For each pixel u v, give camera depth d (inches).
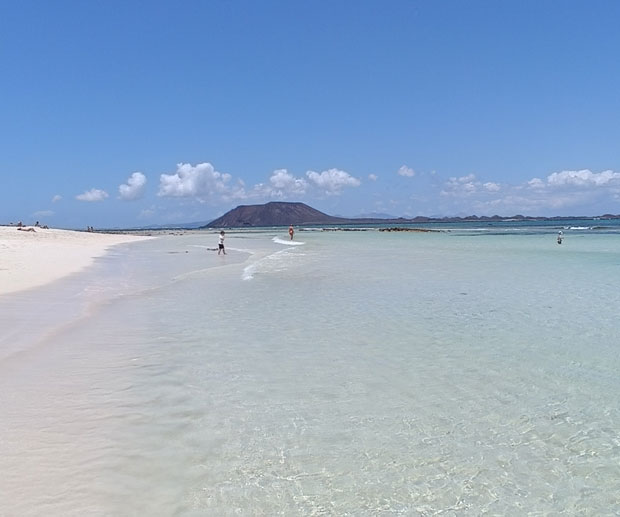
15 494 171.9
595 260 1127.6
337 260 1185.4
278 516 166.2
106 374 306.5
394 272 902.4
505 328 442.0
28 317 459.2
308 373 315.0
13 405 251.4
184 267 1015.6
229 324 458.6
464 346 380.5
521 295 624.7
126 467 194.4
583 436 226.4
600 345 380.5
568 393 279.9
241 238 3053.6
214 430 230.2
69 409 249.1
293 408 257.6
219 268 989.2
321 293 649.0
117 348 368.5
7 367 313.0
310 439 222.4
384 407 259.4
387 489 183.8
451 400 269.6
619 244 1755.7
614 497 179.5
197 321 470.9
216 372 315.3
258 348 374.3
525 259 1175.6
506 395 277.1
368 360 343.9
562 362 338.0
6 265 875.4
